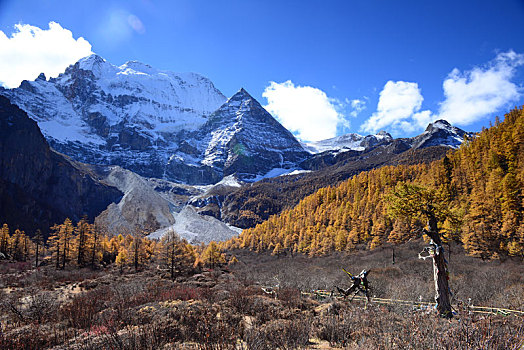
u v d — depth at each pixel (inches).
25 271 1854.1
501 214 1918.1
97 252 2576.3
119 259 2260.1
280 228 4318.4
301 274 1437.0
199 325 299.0
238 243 4581.7
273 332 280.1
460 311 311.3
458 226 617.3
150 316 361.4
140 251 2311.8
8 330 349.7
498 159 2613.2
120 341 256.7
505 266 1304.1
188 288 797.9
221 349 228.5
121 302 491.8
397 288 751.7
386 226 2655.0
